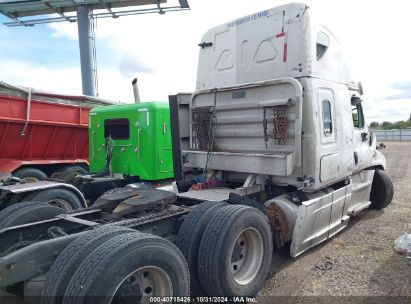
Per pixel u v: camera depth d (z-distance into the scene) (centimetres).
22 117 806
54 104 870
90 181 711
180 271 312
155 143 731
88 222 387
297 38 499
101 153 841
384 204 778
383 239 593
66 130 909
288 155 470
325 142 518
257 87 521
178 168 595
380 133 5141
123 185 769
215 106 569
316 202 495
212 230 368
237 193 492
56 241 320
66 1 2089
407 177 1310
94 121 854
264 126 506
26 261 300
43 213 428
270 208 484
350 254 527
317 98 503
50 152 905
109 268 264
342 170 569
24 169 841
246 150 547
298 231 468
